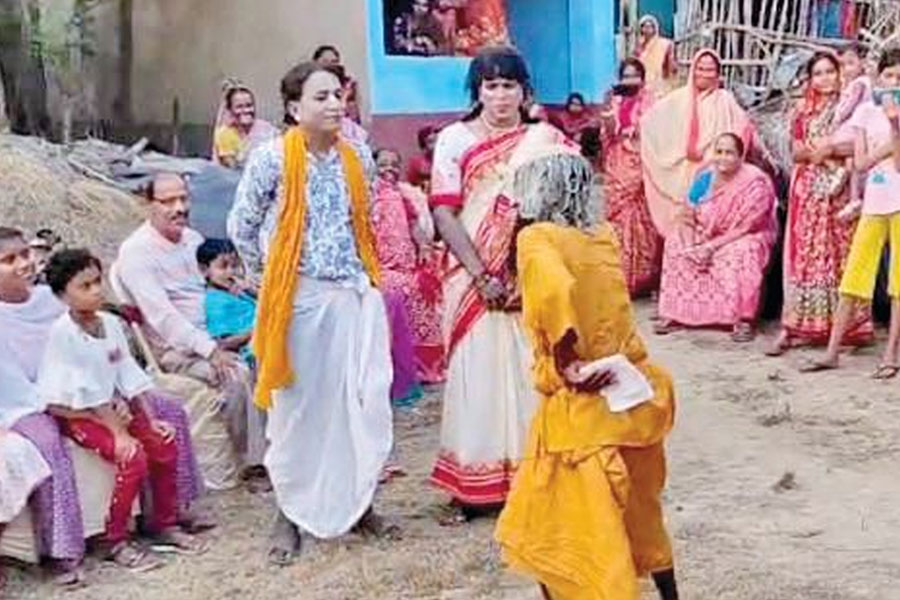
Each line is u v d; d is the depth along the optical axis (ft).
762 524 22.04
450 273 22.29
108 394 21.01
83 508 20.90
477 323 21.98
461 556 20.79
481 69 21.70
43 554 20.71
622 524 16.05
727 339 35.53
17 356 21.30
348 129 23.67
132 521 21.80
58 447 20.54
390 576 20.13
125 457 20.89
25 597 20.08
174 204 24.13
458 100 51.72
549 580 16.53
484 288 21.71
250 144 35.81
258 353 20.77
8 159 35.99
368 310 21.20
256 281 21.83
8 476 20.11
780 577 19.69
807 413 28.55
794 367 32.42
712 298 35.99
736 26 51.03
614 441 16.08
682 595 19.01
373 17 48.73
